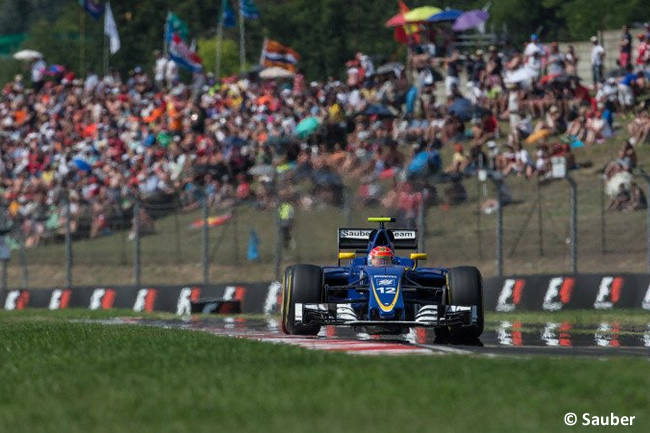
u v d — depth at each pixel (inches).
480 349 1723.7
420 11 5280.5
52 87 6368.1
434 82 4992.6
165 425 989.2
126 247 4768.7
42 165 5693.9
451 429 919.7
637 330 2437.3
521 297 3346.5
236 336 2011.6
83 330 2111.2
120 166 5310.0
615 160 4116.6
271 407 1062.4
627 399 1073.5
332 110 4891.7
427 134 4682.6
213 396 1141.1
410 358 1438.2
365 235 2201.0
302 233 4377.5
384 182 4394.7
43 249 4995.1
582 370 1268.5
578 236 3868.1
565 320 2866.6
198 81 5762.8
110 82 6186.0
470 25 5108.3
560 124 4557.1
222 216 4702.3
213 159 5022.1
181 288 3934.5
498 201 3548.2
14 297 4537.4
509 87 4722.0
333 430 927.0
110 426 994.1
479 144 4318.4
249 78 5684.1
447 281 2053.4
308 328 2063.2
